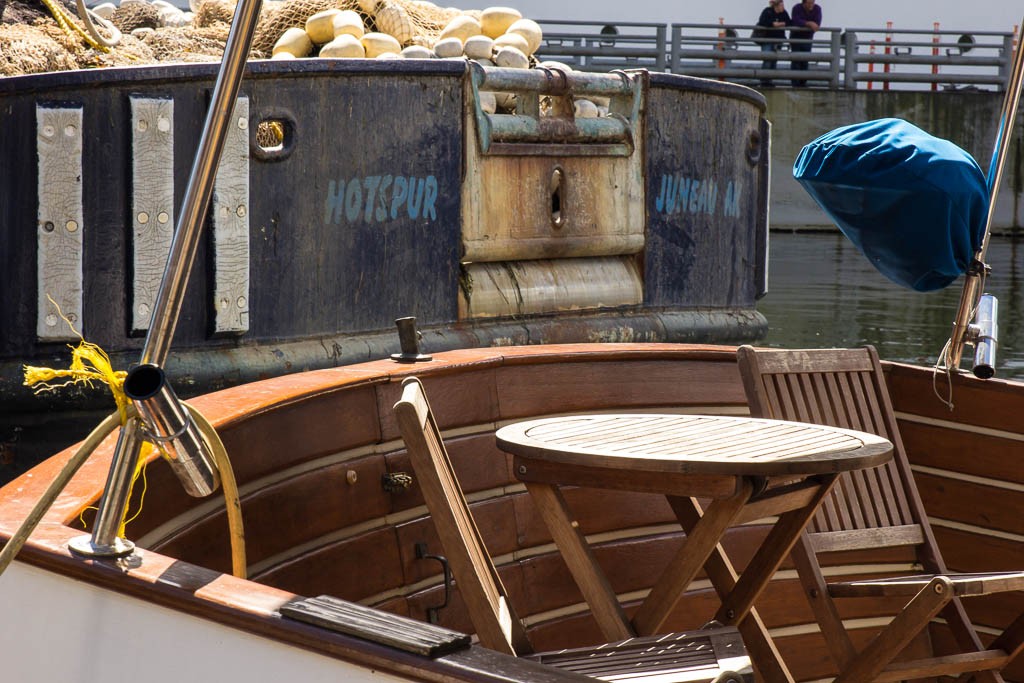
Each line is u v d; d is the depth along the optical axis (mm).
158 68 4652
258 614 1497
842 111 26516
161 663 1557
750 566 2658
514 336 6012
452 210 5684
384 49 6793
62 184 4484
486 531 3102
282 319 5129
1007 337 11977
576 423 2688
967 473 3547
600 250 6398
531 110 6000
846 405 3367
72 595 1601
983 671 3074
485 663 1411
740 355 3170
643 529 3410
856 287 16125
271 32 7195
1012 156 26531
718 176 7043
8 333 4457
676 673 2133
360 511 2803
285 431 2584
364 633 1448
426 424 2180
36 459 4602
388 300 5504
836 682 2803
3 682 1647
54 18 6574
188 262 1549
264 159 4980
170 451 1570
